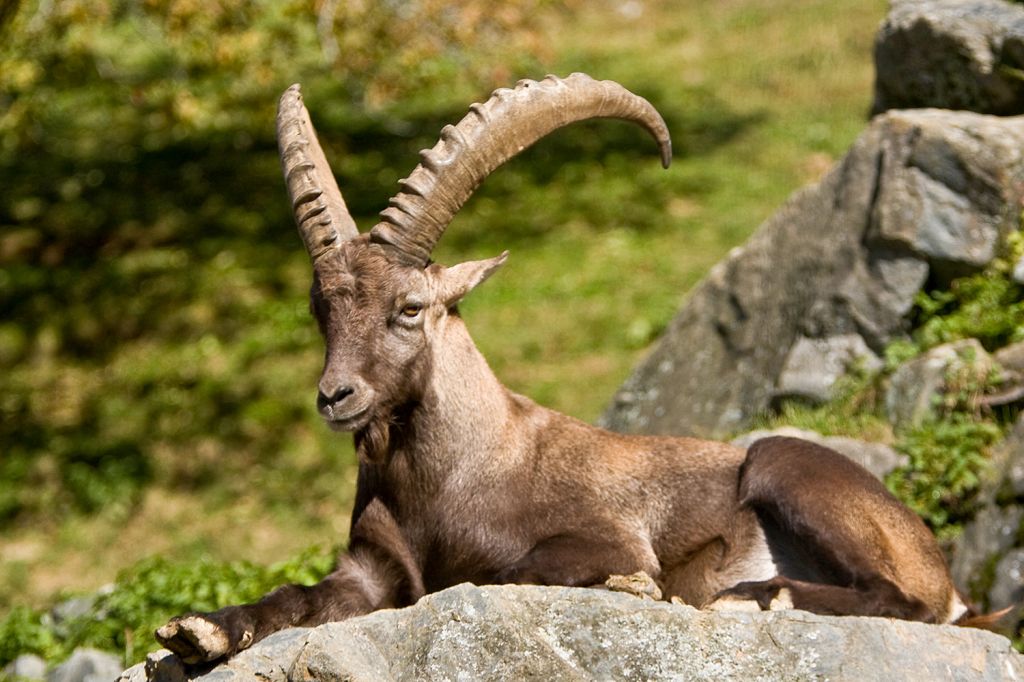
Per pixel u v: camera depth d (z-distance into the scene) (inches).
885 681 663.8
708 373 1457.9
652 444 880.3
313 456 2081.7
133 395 2289.6
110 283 2630.4
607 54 3641.7
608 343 2266.2
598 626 679.7
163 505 2000.5
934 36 1488.7
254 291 2564.0
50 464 2117.4
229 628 708.7
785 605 746.8
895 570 789.9
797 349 1365.7
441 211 795.4
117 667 1117.1
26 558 1889.8
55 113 3422.7
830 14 3705.7
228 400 2240.4
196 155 3174.2
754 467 839.1
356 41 2171.5
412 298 788.0
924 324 1321.4
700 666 665.6
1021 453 1116.5
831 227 1395.2
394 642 687.7
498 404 848.9
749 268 1466.5
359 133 3201.3
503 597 693.9
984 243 1307.8
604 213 2758.4
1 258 2751.0
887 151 1362.0
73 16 2028.8
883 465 1195.3
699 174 2901.1
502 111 813.9
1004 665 685.9
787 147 2977.4
